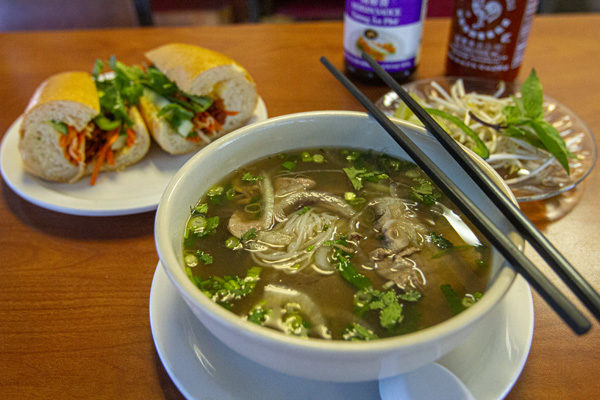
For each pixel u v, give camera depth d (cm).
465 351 21
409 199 26
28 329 26
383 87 47
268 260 23
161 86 43
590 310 17
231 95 43
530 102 37
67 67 50
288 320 21
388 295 21
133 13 69
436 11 76
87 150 39
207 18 75
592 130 40
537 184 34
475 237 24
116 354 24
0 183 37
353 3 44
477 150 35
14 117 43
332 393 21
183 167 24
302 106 44
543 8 73
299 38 55
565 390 22
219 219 25
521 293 24
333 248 24
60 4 69
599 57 49
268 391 21
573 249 30
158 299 24
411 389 20
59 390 23
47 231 32
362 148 28
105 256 30
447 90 44
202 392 20
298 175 28
